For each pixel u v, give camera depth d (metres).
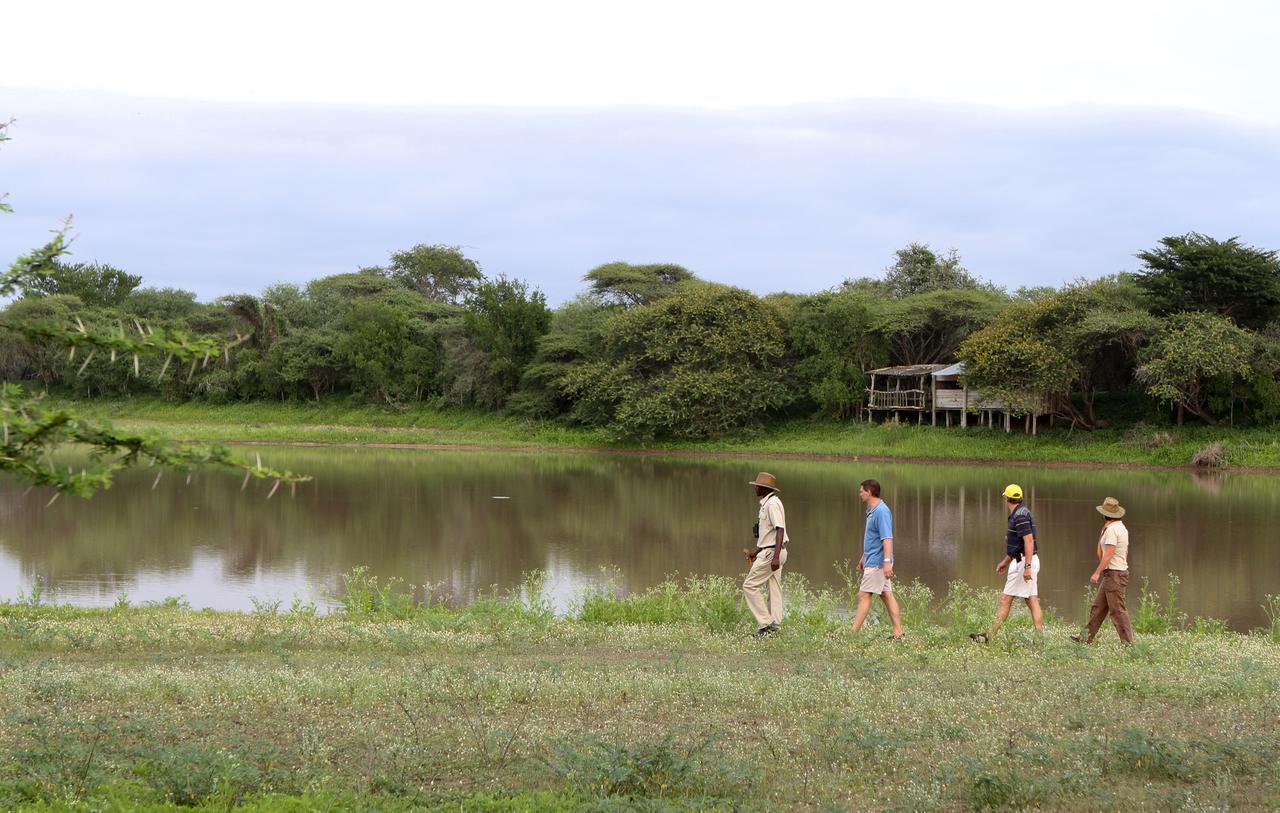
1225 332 47.56
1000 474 44.47
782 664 11.22
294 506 30.94
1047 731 8.09
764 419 62.47
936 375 56.78
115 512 28.84
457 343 72.50
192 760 6.71
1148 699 9.39
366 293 91.19
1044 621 15.54
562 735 7.77
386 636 12.40
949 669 10.91
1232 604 18.20
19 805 5.96
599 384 61.28
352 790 6.59
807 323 61.88
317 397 75.38
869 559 13.18
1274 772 7.09
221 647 11.81
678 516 30.09
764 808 6.50
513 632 12.95
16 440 4.79
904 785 6.98
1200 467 46.38
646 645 12.48
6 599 17.39
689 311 61.38
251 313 76.25
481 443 61.97
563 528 27.48
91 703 8.66
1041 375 49.84
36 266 5.01
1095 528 27.53
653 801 6.36
